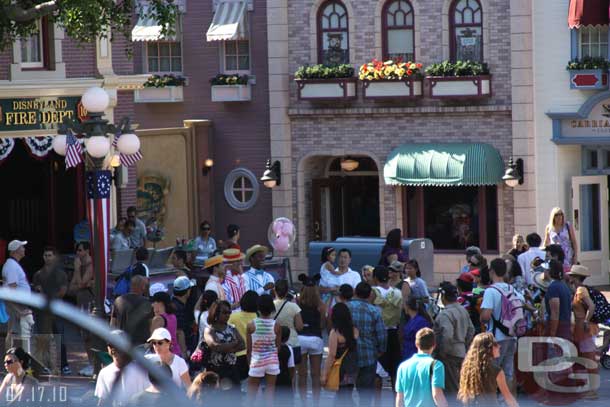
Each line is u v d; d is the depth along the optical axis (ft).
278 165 145.18
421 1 139.54
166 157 142.61
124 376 42.80
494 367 57.77
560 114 132.87
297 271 146.61
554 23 133.18
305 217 146.20
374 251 113.29
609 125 131.95
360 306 70.08
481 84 135.85
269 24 144.46
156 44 150.10
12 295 26.94
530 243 94.43
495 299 72.49
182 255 97.60
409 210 141.90
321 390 78.23
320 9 143.64
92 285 96.37
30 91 115.34
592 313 77.66
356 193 149.28
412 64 138.00
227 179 148.87
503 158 136.98
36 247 133.49
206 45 148.97
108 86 120.78
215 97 147.43
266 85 147.33
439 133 139.33
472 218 139.23
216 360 67.56
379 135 141.59
